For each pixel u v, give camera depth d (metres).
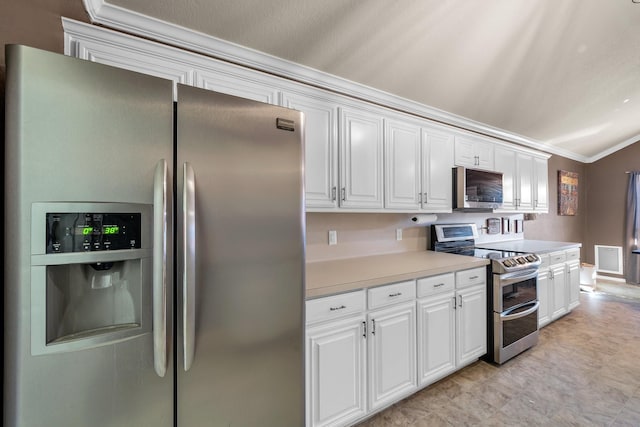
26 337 0.70
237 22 1.52
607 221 5.24
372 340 1.70
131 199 0.81
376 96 2.33
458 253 2.75
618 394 2.01
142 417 0.83
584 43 2.09
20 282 0.70
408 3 1.54
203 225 0.93
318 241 2.25
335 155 1.96
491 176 2.98
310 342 1.46
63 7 1.20
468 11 1.66
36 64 0.71
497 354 2.35
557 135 4.02
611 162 5.19
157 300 0.83
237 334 1.01
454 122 2.97
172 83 0.89
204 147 0.94
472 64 2.14
